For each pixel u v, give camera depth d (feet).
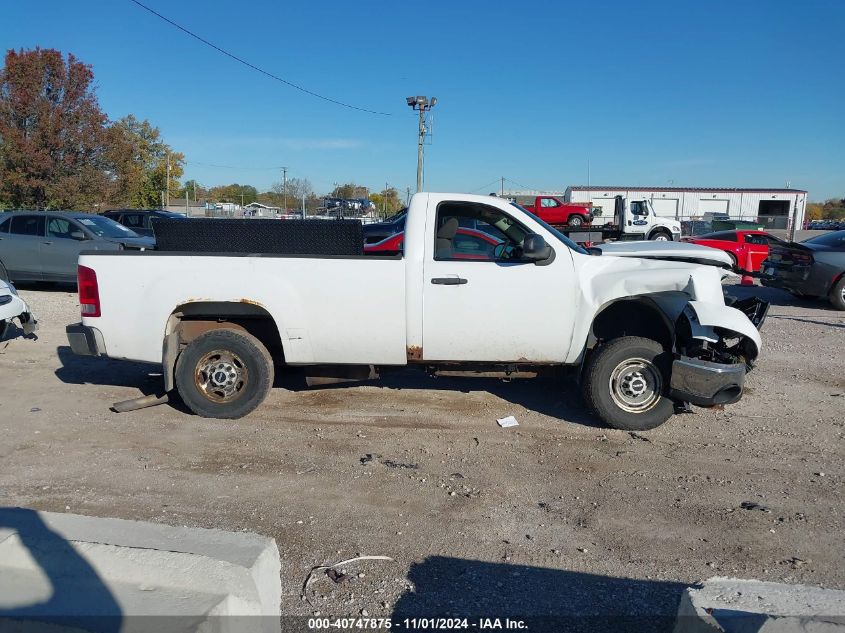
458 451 17.65
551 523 13.80
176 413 20.42
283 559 12.26
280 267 19.01
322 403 21.56
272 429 19.13
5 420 19.65
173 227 19.86
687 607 8.45
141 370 25.34
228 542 9.15
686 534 13.39
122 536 9.30
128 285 19.24
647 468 16.65
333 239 19.52
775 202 171.12
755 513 14.26
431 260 18.95
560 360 19.36
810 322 38.04
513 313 18.95
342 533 13.25
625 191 168.35
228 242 19.89
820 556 12.59
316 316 19.08
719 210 171.32
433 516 14.02
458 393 22.82
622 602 11.13
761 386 24.06
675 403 19.58
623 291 18.57
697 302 18.15
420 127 100.48
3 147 101.65
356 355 19.38
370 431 19.07
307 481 15.65
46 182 102.99
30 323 29.12
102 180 107.04
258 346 19.53
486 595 11.28
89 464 16.48
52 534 9.31
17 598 8.19
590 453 17.60
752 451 17.81
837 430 19.49
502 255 19.51
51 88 103.45
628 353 18.69
